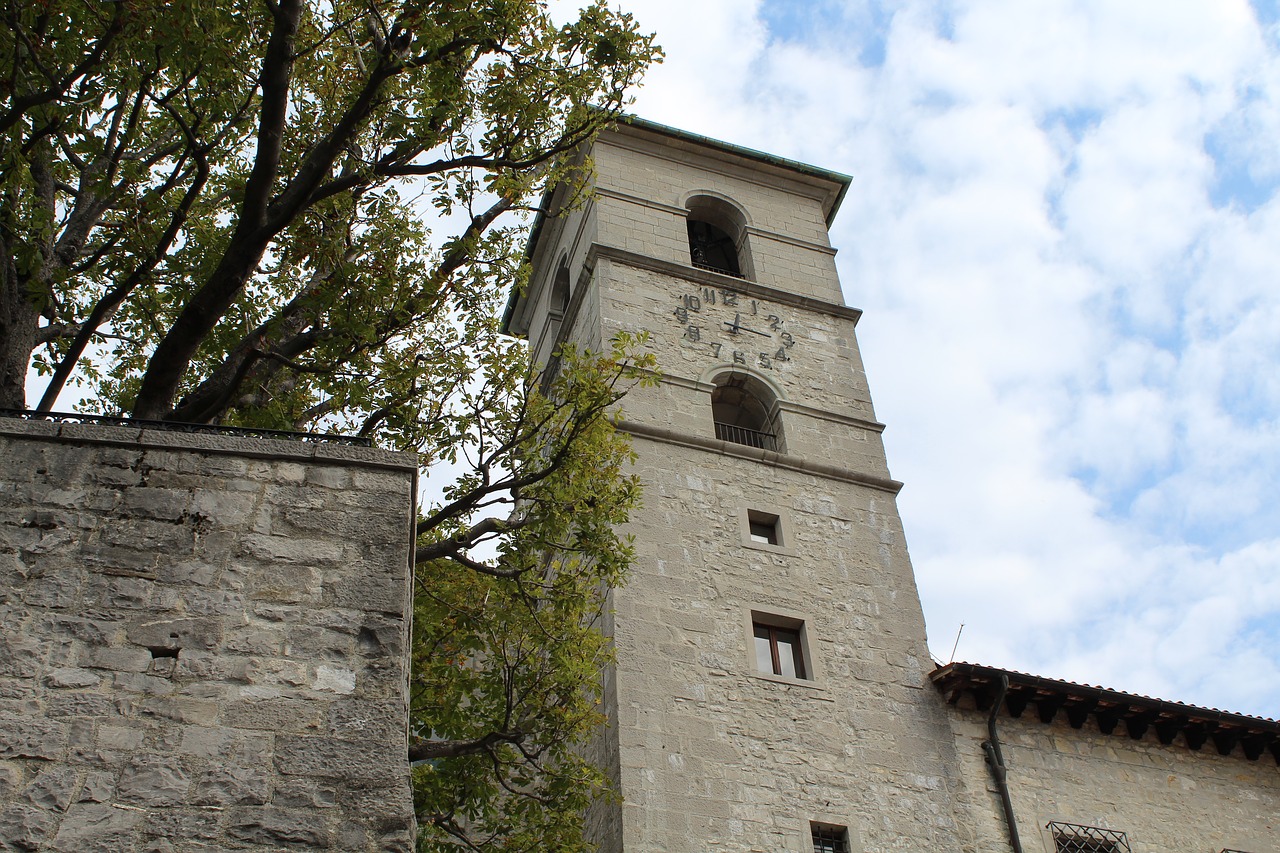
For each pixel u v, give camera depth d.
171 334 12.23
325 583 8.59
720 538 23.44
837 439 26.69
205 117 14.66
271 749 7.69
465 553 16.72
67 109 12.91
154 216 14.30
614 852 18.48
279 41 12.58
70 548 8.32
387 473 9.38
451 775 15.93
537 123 15.66
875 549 24.59
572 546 16.14
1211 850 22.09
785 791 19.89
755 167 32.88
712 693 20.81
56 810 7.16
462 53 14.60
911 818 20.33
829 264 31.25
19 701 7.54
